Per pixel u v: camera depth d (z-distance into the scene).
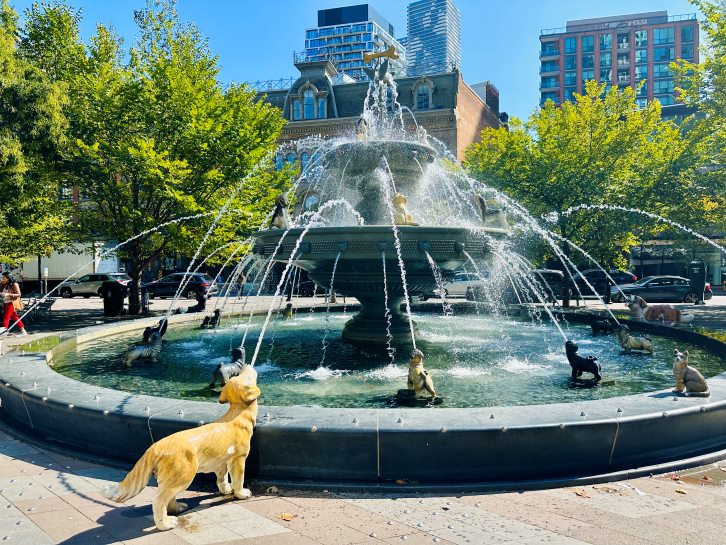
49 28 21.48
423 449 4.92
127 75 22.33
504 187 26.44
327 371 9.27
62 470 5.46
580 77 97.75
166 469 4.11
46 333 15.91
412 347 11.24
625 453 5.25
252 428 4.86
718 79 22.98
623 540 3.92
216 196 21.06
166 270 44.78
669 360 10.25
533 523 4.21
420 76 44.81
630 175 25.94
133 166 18.91
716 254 41.06
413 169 12.03
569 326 15.80
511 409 5.48
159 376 8.99
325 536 4.01
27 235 21.00
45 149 18.44
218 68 23.94
